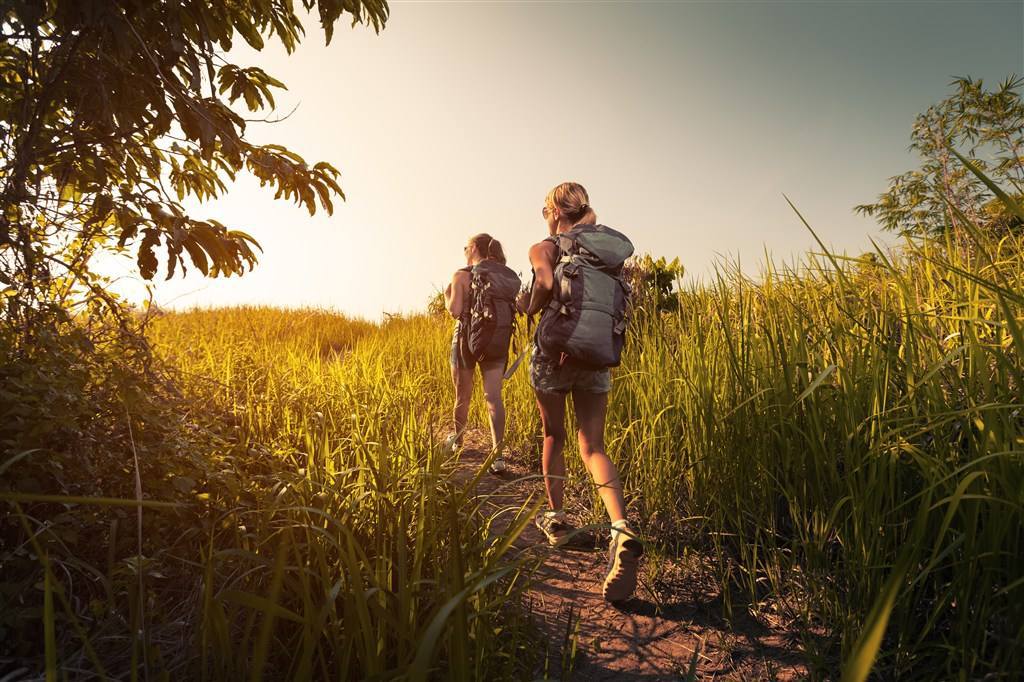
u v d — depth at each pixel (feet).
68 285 8.30
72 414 6.26
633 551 7.64
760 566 8.05
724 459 8.91
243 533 6.19
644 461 10.39
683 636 6.95
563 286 8.94
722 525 8.44
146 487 6.58
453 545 4.49
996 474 5.15
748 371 9.22
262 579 5.97
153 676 5.01
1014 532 5.33
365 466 7.79
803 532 7.87
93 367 7.30
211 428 9.69
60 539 5.42
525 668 5.78
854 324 8.14
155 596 5.76
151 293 8.96
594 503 10.72
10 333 6.95
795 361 8.44
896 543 6.19
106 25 7.57
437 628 3.08
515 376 19.10
